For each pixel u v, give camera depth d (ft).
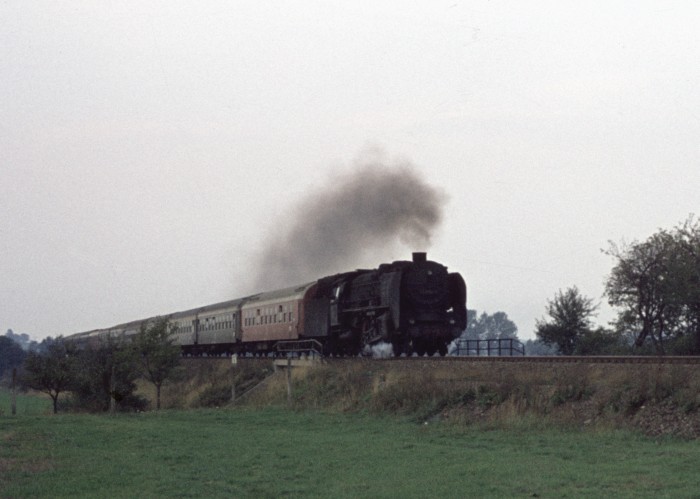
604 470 70.18
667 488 61.62
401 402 125.18
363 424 116.06
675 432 86.17
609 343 186.29
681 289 172.24
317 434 105.81
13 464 81.87
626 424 91.71
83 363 175.52
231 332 234.17
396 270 154.51
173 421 130.21
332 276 181.47
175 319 294.66
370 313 160.86
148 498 62.75
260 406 151.12
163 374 175.32
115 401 169.17
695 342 173.06
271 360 186.19
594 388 102.27
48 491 66.49
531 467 72.95
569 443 86.53
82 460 83.61
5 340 560.20
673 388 92.68
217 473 74.64
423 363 138.00
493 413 107.34
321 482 69.56
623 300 182.80
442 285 156.35
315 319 181.27
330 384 150.61
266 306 209.97
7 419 133.69
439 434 100.89
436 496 61.77
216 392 195.00
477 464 76.02
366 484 67.67
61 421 129.70
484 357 127.75
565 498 59.41
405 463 78.54
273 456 84.94
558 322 196.03
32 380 172.86
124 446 95.04
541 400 105.19
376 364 148.87
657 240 183.62
